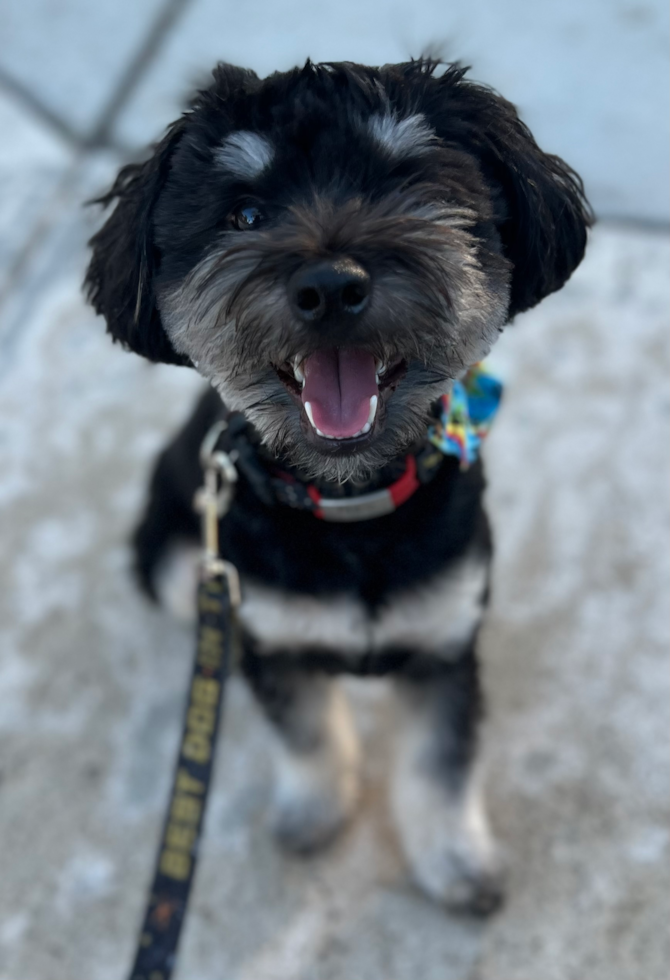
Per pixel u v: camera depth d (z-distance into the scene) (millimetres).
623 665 630
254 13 1096
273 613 496
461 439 484
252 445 496
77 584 695
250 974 540
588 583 666
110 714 638
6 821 594
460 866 550
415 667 532
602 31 1047
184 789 456
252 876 574
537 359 786
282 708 552
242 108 445
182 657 662
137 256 471
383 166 438
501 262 464
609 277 829
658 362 775
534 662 638
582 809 581
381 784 610
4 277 866
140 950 423
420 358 437
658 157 907
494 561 674
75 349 821
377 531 483
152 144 495
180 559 635
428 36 1038
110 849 585
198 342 451
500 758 603
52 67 1052
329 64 456
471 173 455
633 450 727
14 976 542
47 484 744
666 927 537
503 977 530
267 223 448
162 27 1090
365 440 437
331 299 396
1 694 644
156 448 759
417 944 545
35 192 921
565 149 921
